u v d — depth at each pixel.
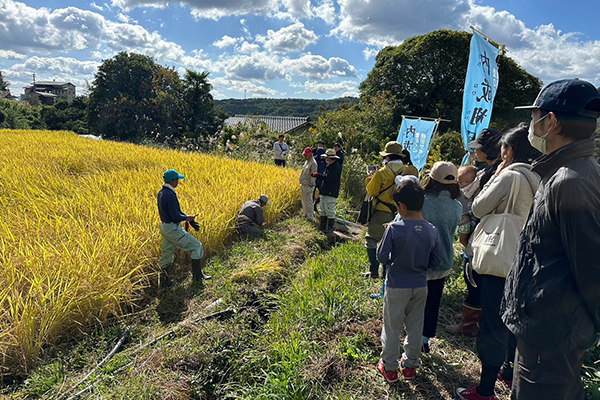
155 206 6.45
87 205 6.53
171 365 3.39
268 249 6.46
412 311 3.04
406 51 32.88
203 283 5.12
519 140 2.81
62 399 3.00
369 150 19.05
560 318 1.68
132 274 4.83
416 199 2.92
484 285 2.79
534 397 1.81
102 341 3.80
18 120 55.03
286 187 9.24
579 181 1.56
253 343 3.83
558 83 1.76
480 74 7.10
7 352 3.35
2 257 4.30
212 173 10.05
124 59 34.53
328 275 5.25
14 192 7.09
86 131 46.84
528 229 1.85
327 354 3.47
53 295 3.74
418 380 3.20
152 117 34.12
